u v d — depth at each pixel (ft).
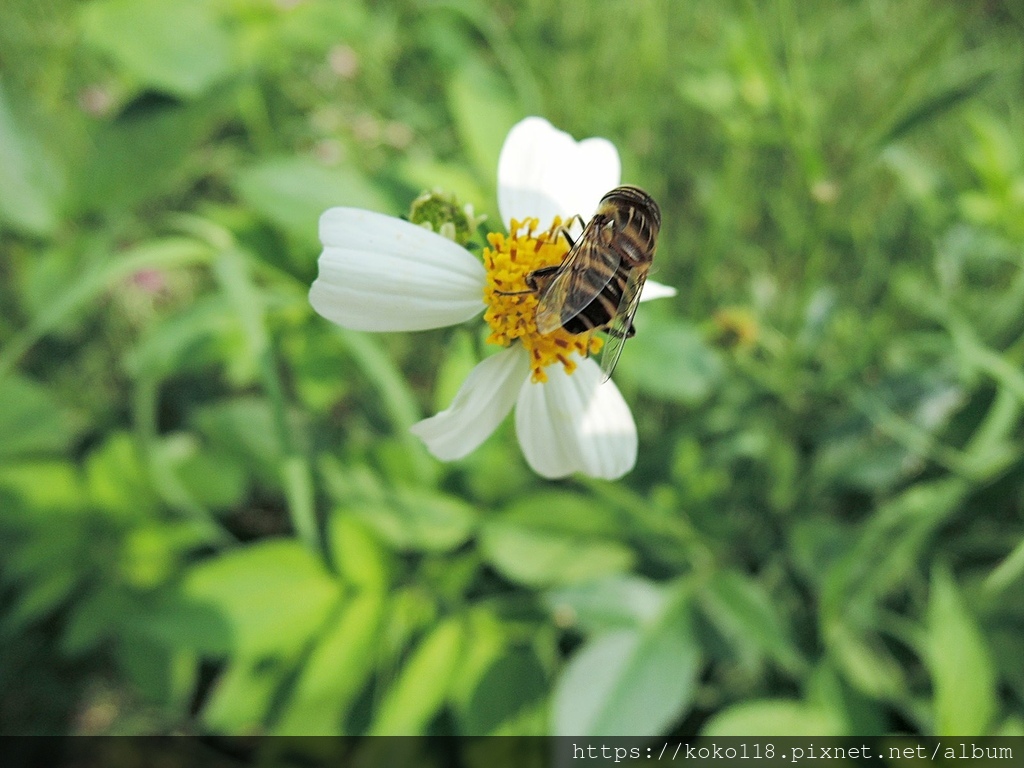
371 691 0.25
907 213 0.42
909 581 0.31
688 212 0.44
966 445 0.31
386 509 0.26
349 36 0.36
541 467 0.18
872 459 0.32
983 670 0.23
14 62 0.42
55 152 0.30
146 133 0.30
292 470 0.22
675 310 0.39
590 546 0.27
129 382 0.38
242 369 0.31
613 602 0.26
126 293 0.38
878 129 0.27
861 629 0.29
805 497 0.33
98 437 0.36
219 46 0.32
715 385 0.32
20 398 0.29
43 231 0.29
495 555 0.27
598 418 0.18
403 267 0.16
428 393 0.37
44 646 0.32
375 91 0.45
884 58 0.51
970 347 0.28
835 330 0.37
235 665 0.26
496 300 0.17
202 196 0.42
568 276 0.16
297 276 0.29
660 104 0.45
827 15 0.51
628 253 0.17
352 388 0.36
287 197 0.26
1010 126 0.46
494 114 0.31
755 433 0.33
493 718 0.24
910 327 0.38
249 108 0.38
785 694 0.30
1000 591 0.29
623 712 0.24
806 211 0.41
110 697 0.32
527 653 0.26
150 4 0.31
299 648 0.26
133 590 0.28
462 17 0.39
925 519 0.27
